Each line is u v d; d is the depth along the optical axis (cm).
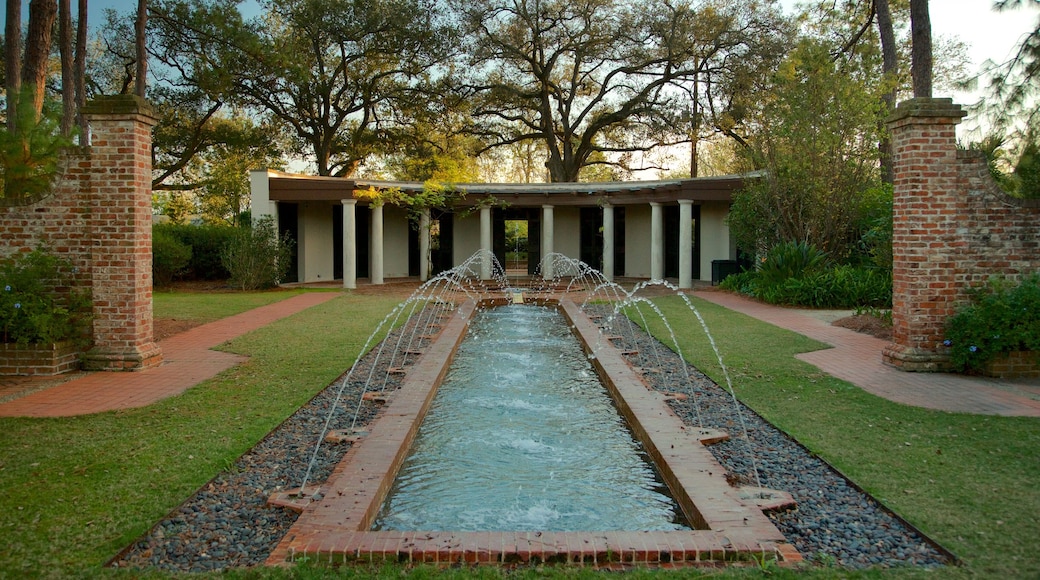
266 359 805
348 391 652
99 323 750
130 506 366
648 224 2103
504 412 620
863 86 1413
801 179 1447
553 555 308
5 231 757
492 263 2150
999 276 736
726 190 1692
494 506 407
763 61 2486
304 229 1936
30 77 1232
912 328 732
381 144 2844
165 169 2472
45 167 947
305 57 2506
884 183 1454
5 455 448
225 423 530
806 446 470
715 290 1695
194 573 293
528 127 3275
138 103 744
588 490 434
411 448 515
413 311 1294
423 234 2016
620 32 2612
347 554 308
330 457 459
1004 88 1307
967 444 471
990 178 732
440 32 2572
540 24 2723
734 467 439
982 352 691
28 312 713
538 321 1283
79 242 757
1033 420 532
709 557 311
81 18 1603
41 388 655
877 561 310
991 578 287
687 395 631
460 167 3030
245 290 1734
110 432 504
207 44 2158
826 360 788
